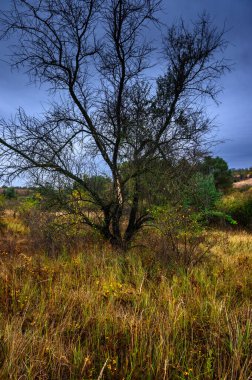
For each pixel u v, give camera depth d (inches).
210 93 331.3
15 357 102.7
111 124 327.9
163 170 319.3
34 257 261.4
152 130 324.5
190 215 283.7
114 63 325.1
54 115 305.9
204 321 141.6
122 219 358.6
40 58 309.1
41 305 150.4
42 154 293.6
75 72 311.9
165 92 328.8
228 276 210.5
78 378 101.4
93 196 320.2
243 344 118.1
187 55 323.6
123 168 323.0
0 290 168.4
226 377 100.1
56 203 319.0
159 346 110.7
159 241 279.9
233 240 397.1
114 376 103.7
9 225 483.5
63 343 116.8
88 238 328.2
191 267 221.1
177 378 102.7
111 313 142.0
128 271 225.9
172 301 153.6
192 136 321.1
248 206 635.5
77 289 172.9
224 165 970.1
